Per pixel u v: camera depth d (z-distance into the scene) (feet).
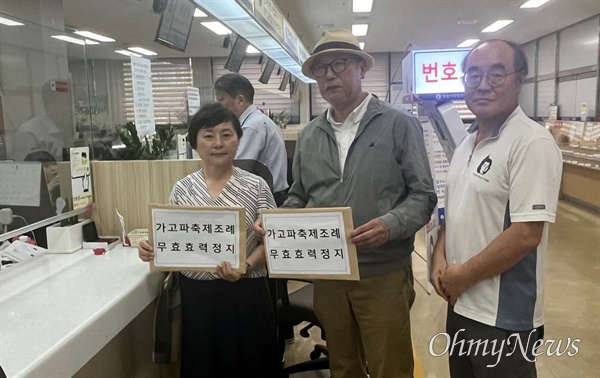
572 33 29.76
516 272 4.89
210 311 5.87
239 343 5.98
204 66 35.88
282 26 13.69
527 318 4.91
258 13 9.73
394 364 6.10
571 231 18.94
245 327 5.96
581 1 23.39
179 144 9.77
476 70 4.98
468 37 32.14
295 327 11.14
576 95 29.66
